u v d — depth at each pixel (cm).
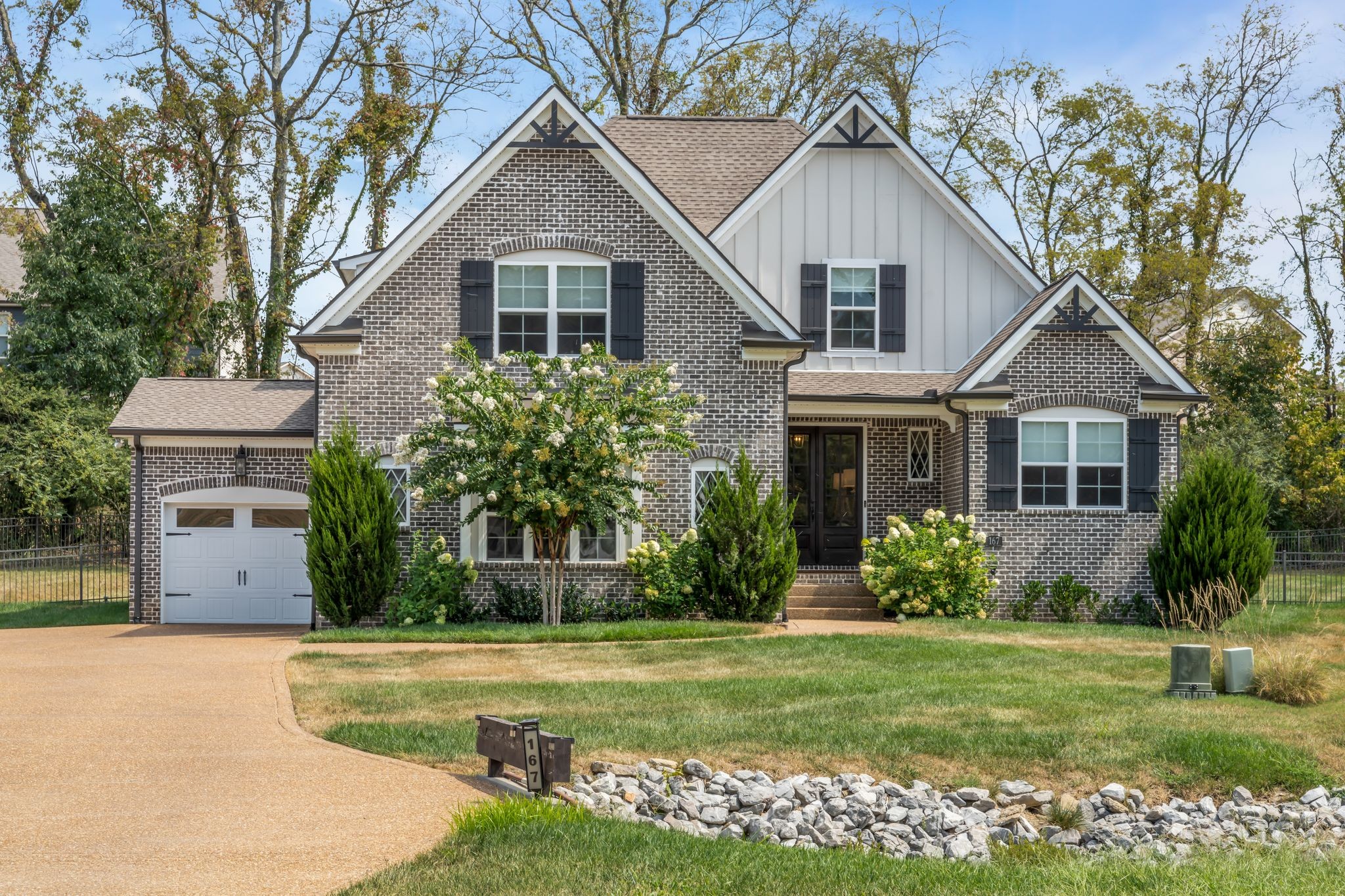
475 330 2214
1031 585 2305
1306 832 1050
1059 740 1200
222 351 4400
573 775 1074
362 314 2206
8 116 3741
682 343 2244
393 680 1498
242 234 4006
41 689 1458
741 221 2519
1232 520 2120
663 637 1902
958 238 2548
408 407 2206
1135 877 821
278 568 2370
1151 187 4281
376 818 891
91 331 3644
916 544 2242
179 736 1184
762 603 2111
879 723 1255
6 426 3453
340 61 3850
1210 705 1341
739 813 1042
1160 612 2114
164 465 2338
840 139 2539
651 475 2219
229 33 3741
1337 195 4150
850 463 2556
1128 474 2339
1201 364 4162
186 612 2358
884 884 775
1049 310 2333
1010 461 2327
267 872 764
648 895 728
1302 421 3800
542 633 1870
